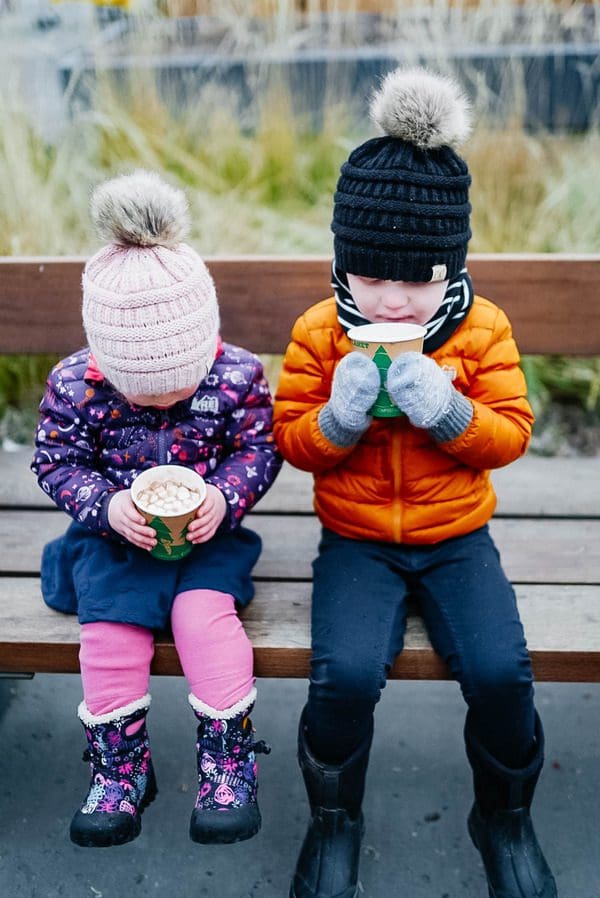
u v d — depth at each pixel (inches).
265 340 88.0
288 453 71.4
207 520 66.3
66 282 86.6
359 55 159.3
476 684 63.7
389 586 69.0
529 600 72.3
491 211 132.0
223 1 165.6
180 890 72.6
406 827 77.2
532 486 88.2
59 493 69.9
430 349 69.7
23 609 72.4
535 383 119.0
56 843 76.2
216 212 135.7
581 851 74.8
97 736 66.6
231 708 65.6
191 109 157.6
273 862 74.5
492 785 67.8
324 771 66.3
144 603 67.0
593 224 130.9
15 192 124.6
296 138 155.1
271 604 72.3
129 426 71.0
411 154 64.4
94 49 152.9
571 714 88.4
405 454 70.2
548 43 159.0
